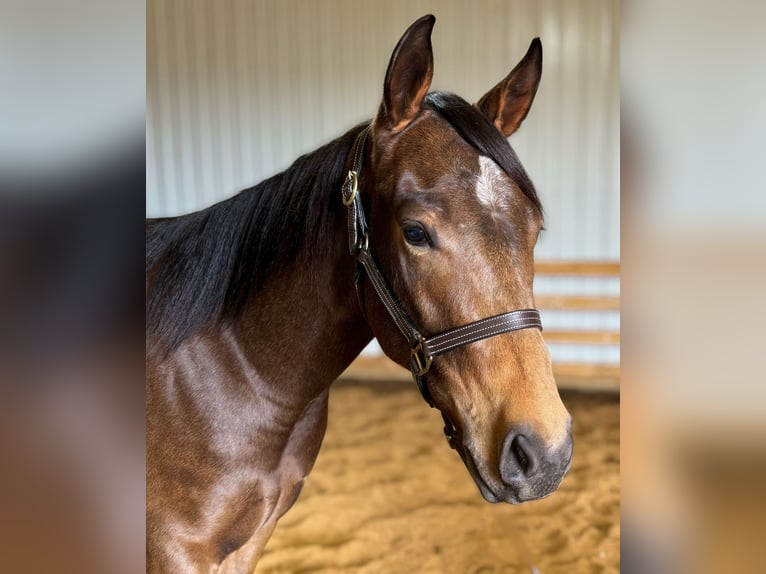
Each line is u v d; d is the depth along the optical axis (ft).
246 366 3.96
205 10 15.85
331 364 4.07
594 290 15.69
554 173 15.47
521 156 15.52
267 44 15.89
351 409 13.76
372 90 15.80
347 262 3.81
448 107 3.46
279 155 16.25
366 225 3.55
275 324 3.94
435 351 3.14
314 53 15.81
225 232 4.09
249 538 4.23
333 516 9.05
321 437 4.63
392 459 11.06
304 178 4.00
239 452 3.97
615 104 15.01
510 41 15.16
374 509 9.26
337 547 8.21
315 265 3.88
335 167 3.90
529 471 2.86
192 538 4.01
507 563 7.89
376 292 3.47
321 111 15.99
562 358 15.92
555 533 8.62
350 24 15.60
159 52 16.10
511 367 3.01
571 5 14.84
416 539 8.44
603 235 15.48
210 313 4.00
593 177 15.33
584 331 15.74
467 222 3.08
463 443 3.17
